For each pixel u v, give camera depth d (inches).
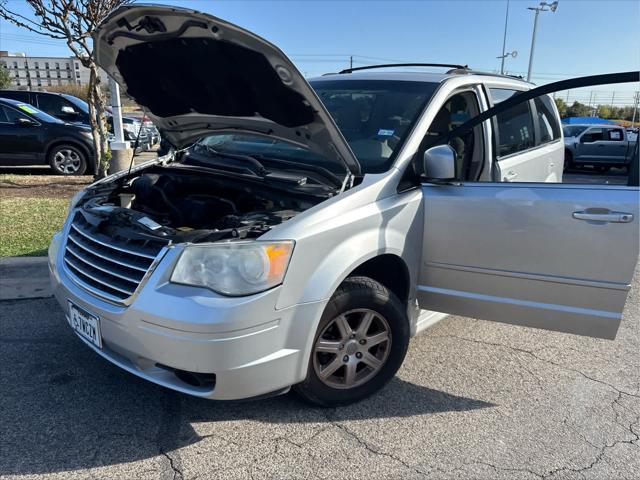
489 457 107.3
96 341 108.1
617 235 110.9
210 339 93.1
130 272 102.5
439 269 126.4
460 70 159.0
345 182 116.1
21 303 172.4
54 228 244.8
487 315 125.8
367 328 118.3
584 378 139.6
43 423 112.3
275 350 100.2
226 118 133.0
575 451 110.1
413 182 125.1
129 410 117.9
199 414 117.4
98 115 347.9
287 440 110.0
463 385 134.0
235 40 99.4
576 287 115.9
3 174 420.8
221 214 121.5
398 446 109.7
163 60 119.3
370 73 163.3
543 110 184.5
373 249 112.1
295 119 115.0
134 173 147.2
